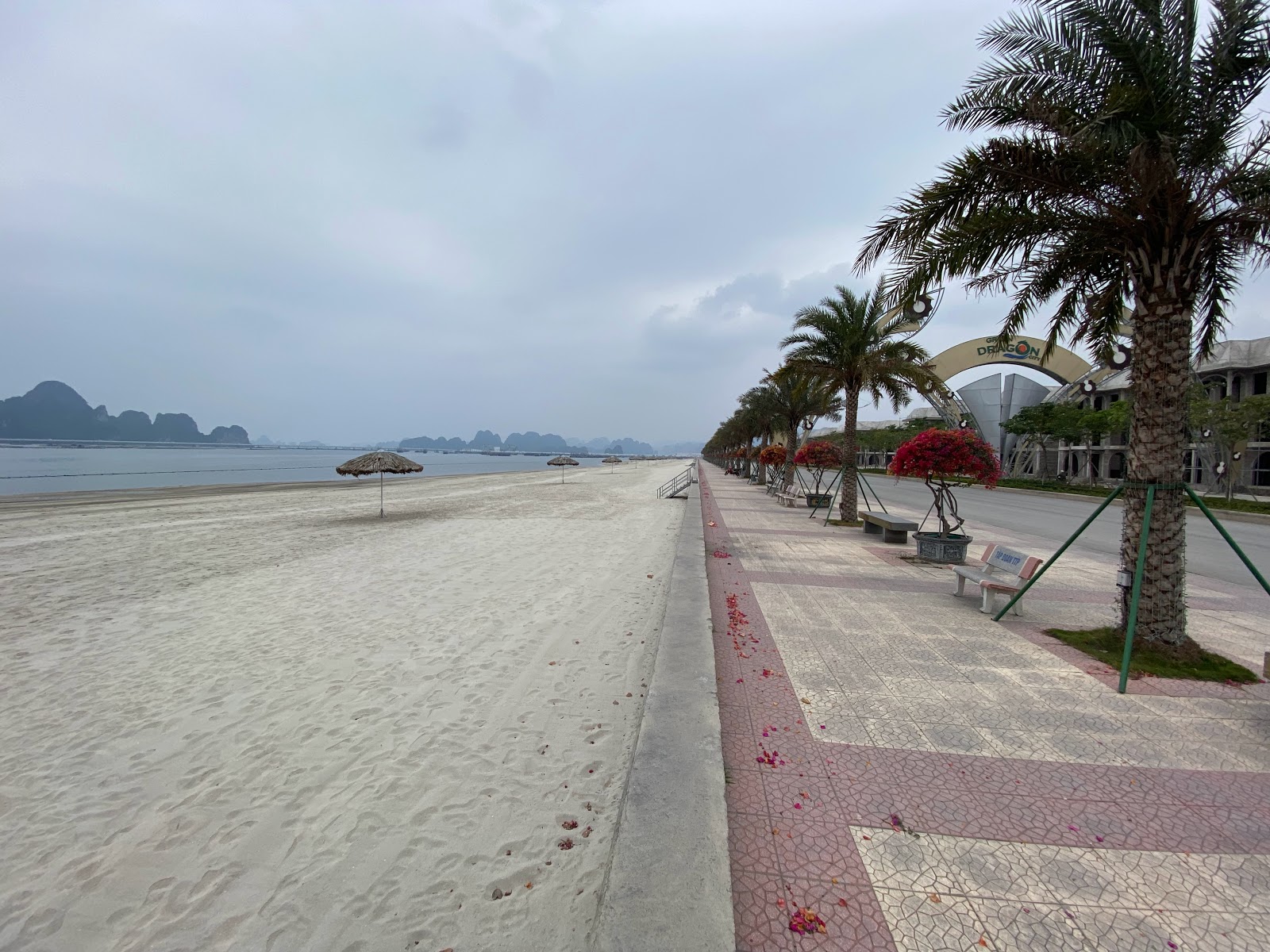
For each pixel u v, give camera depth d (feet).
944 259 18.63
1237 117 15.64
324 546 39.04
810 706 13.39
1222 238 17.12
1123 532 17.29
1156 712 13.12
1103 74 16.10
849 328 43.91
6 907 8.02
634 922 6.55
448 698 14.61
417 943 7.25
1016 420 113.09
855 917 7.27
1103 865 8.25
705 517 51.98
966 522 52.75
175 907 7.98
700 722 11.28
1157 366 16.34
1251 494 88.53
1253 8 14.10
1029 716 12.94
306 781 11.03
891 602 22.50
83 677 16.33
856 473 47.06
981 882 7.89
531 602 23.72
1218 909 7.44
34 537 43.50
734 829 8.99
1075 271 20.39
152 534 45.19
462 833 9.41
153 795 10.67
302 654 17.95
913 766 10.87
